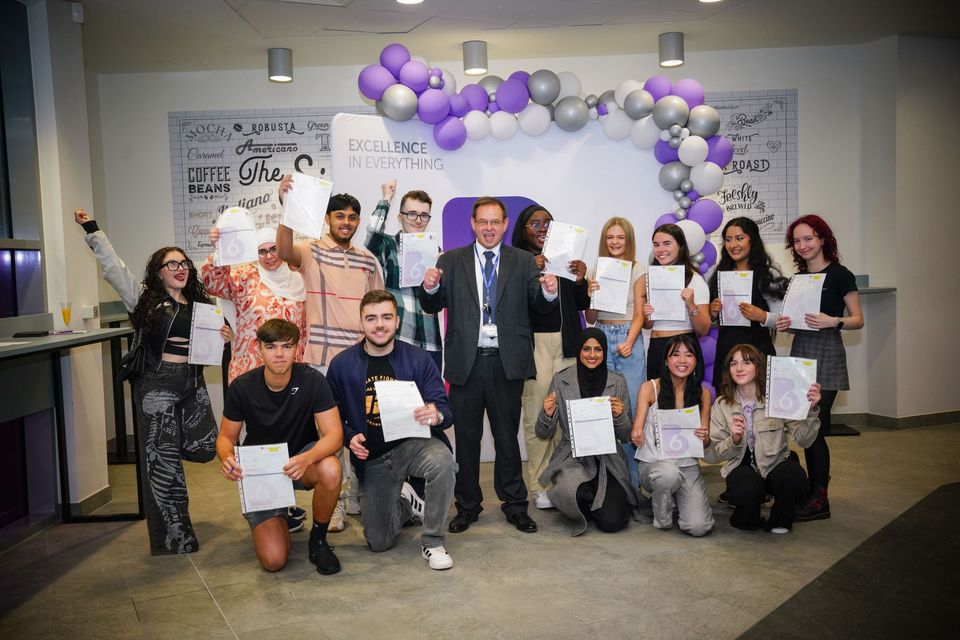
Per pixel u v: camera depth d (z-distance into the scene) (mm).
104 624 2846
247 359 3807
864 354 6434
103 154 6121
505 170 4977
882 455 5301
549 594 3021
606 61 6074
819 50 6184
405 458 3461
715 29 5461
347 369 3492
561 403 3904
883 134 6145
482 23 5086
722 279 4254
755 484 3654
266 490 3209
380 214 4391
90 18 4777
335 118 4699
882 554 3414
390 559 3469
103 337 3809
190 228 6176
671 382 3820
